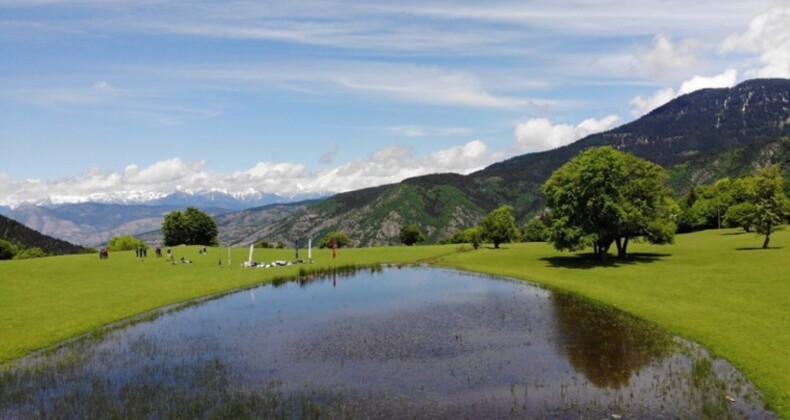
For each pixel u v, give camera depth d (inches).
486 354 1226.0
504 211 4338.1
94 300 1927.9
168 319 1676.9
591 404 903.7
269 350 1291.8
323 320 1638.8
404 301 1955.0
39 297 1995.6
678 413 855.1
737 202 4803.2
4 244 5979.3
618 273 2416.3
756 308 1503.4
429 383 1028.5
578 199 2807.6
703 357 1145.4
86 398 964.0
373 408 900.0
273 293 2206.0
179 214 5900.6
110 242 6082.7
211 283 2390.5
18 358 1243.2
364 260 3548.2
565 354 1211.2
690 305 1610.5
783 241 3385.8
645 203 2886.3
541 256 3383.4
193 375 1094.4
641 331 1387.8
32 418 879.7
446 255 3784.5
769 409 857.5
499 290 2158.0
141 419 859.4
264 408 901.8
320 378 1066.7
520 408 893.2
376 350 1277.1
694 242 3764.8
